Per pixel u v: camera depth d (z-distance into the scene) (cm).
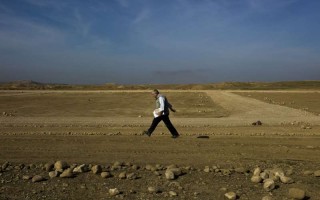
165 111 1511
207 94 5847
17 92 6556
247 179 861
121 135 1595
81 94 5772
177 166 991
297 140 1444
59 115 2753
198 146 1298
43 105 3716
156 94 1534
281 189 782
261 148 1259
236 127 1950
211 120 2328
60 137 1529
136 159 1087
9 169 961
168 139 1466
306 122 2198
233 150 1221
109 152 1191
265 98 4750
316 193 754
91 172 924
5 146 1305
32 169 966
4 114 2808
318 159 1087
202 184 822
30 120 2355
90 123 2169
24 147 1284
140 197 738
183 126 1994
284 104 3759
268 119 2378
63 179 862
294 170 942
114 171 936
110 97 5066
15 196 743
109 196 745
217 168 953
